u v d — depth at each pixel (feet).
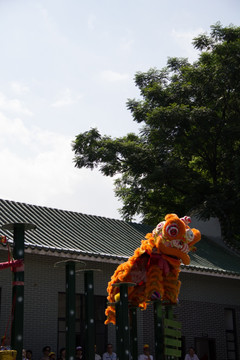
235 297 75.41
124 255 59.41
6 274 51.44
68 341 29.25
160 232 35.22
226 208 85.10
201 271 64.18
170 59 106.01
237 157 90.02
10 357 25.66
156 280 34.86
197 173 93.25
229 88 93.66
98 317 58.13
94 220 69.31
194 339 67.21
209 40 96.07
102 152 94.17
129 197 106.22
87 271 32.32
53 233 58.70
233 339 73.10
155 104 100.48
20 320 27.58
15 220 57.57
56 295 55.57
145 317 62.08
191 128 93.91
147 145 98.58
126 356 31.81
